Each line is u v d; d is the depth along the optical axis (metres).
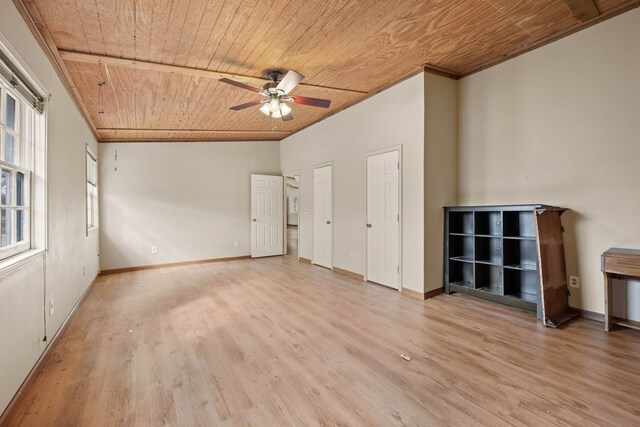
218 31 2.80
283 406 1.87
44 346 2.45
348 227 5.20
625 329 2.89
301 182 6.57
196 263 6.46
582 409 1.80
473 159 4.04
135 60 3.17
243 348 2.62
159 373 2.24
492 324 3.08
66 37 2.70
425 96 3.87
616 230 2.95
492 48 3.45
